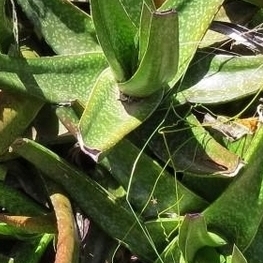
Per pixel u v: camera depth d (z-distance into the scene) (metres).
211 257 0.39
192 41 0.39
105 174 0.41
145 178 0.40
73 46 0.42
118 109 0.39
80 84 0.40
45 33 0.42
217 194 0.40
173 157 0.39
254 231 0.38
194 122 0.39
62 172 0.40
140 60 0.37
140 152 0.38
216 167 0.37
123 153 0.39
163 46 0.34
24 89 0.40
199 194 0.40
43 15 0.42
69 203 0.39
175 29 0.34
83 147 0.36
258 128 0.38
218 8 0.39
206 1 0.40
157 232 0.40
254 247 0.40
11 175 0.42
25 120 0.41
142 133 0.40
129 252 0.41
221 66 0.41
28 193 0.42
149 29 0.34
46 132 0.41
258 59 0.40
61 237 0.37
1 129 0.40
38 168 0.40
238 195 0.38
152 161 0.39
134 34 0.38
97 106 0.38
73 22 0.42
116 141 0.37
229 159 0.37
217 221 0.39
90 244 0.41
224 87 0.40
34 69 0.40
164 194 0.40
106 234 0.41
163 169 0.39
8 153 0.41
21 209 0.41
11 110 0.40
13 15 0.41
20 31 0.44
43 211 0.41
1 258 0.40
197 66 0.41
